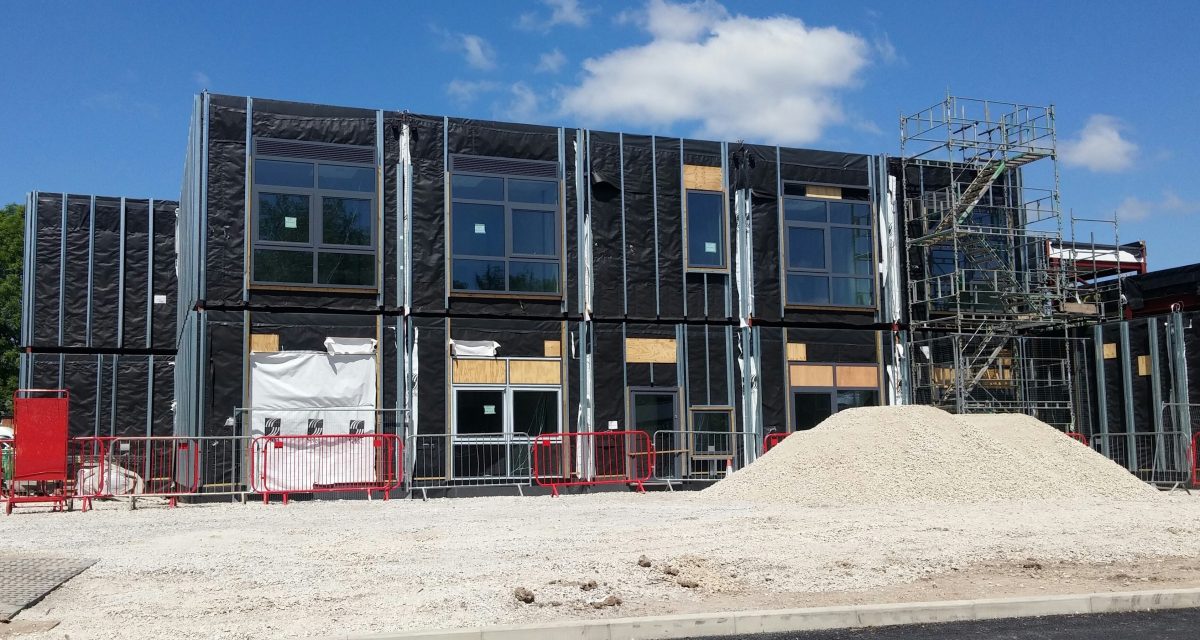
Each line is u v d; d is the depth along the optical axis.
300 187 21.02
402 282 21.56
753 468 19.69
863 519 14.55
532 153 22.88
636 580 9.94
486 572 10.30
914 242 26.27
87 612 8.77
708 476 23.38
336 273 21.11
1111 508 15.99
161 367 29.09
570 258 22.92
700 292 24.02
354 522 14.91
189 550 11.92
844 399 25.02
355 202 21.39
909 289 26.23
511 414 22.09
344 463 19.81
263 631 8.00
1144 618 8.90
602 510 16.61
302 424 20.55
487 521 14.92
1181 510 15.64
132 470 19.39
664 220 23.84
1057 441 20.20
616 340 23.09
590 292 22.94
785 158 25.08
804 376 24.69
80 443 18.05
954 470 17.94
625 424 22.91
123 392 28.67
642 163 23.80
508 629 7.93
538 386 22.38
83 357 28.45
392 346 21.38
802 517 14.89
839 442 19.06
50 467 16.84
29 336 28.00
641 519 15.06
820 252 25.20
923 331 26.14
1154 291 28.89
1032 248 28.12
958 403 25.28
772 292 24.56
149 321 29.08
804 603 9.08
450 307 21.92
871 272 25.66
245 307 20.45
